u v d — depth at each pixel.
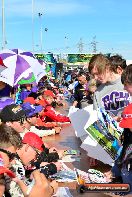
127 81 3.26
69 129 7.13
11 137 3.21
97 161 4.29
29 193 2.74
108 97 4.61
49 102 9.41
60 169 3.98
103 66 4.52
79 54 34.44
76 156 4.79
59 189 3.39
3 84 5.55
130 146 3.31
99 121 4.21
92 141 4.25
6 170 2.52
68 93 21.17
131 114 3.19
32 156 3.80
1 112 4.22
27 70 7.93
